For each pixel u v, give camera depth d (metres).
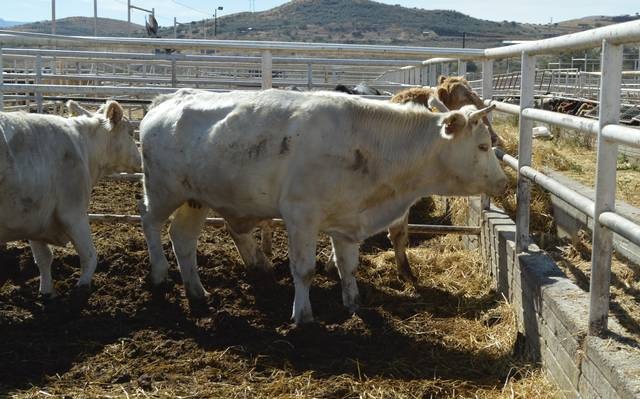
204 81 11.24
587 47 4.64
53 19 28.52
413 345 5.40
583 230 6.52
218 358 5.05
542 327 4.89
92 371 4.86
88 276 6.24
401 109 5.78
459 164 5.82
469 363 5.14
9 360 4.97
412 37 112.88
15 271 6.97
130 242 7.67
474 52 7.55
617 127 3.87
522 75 5.96
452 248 8.02
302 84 11.57
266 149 5.63
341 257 6.09
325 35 121.44
